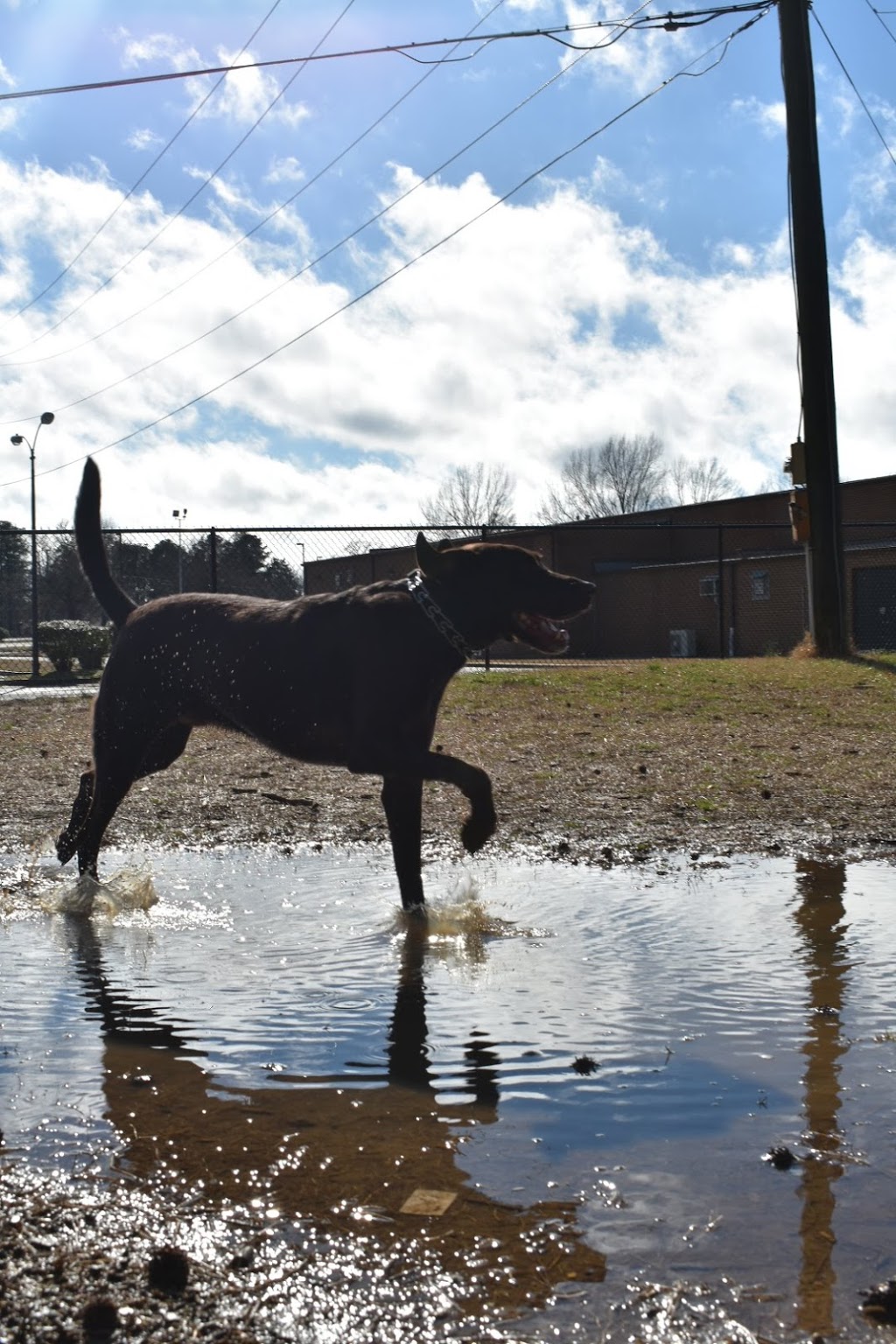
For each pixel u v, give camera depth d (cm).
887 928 518
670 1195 271
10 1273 237
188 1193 273
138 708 625
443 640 555
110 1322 219
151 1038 382
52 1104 325
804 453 1550
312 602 584
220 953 489
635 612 3609
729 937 504
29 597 2420
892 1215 261
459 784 543
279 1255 246
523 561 564
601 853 690
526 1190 274
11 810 819
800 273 1543
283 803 845
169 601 630
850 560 3017
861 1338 218
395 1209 265
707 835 736
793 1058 359
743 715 1160
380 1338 218
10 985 442
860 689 1272
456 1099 330
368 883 622
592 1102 327
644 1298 230
